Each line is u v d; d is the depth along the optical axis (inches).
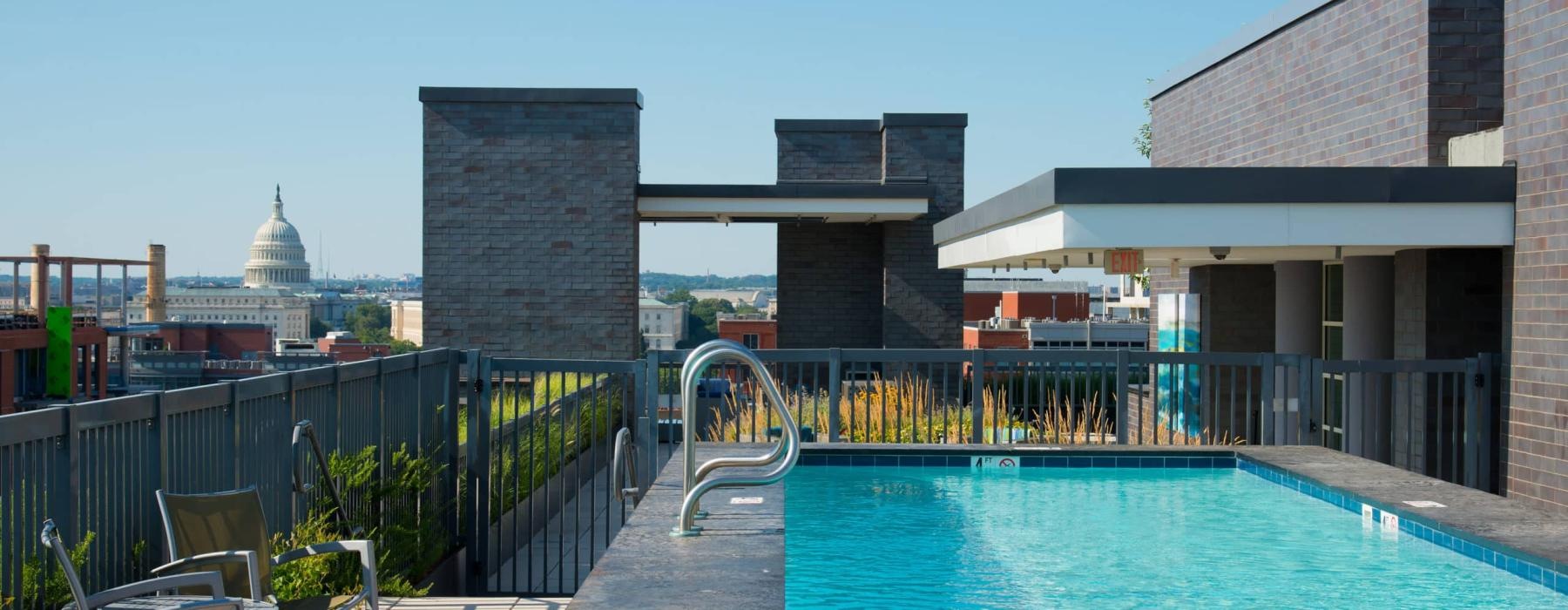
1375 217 350.0
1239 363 335.0
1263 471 310.5
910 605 213.9
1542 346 331.6
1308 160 496.7
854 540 262.5
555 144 695.7
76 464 170.7
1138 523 277.1
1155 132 677.9
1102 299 3437.5
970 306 3393.2
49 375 1723.7
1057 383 345.1
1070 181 347.6
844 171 815.7
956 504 297.6
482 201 696.4
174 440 199.5
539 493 407.2
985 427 407.2
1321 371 335.3
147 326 2733.8
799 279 808.9
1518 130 344.5
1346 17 464.4
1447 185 348.2
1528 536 219.3
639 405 309.3
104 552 180.4
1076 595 219.3
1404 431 414.9
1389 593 219.3
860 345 809.5
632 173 698.2
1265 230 350.3
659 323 6328.7
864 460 330.3
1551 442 327.0
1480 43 411.5
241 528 184.7
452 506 323.0
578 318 695.1
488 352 695.7
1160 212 350.6
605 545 378.3
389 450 290.2
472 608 235.8
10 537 156.9
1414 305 407.8
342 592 236.2
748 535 203.9
